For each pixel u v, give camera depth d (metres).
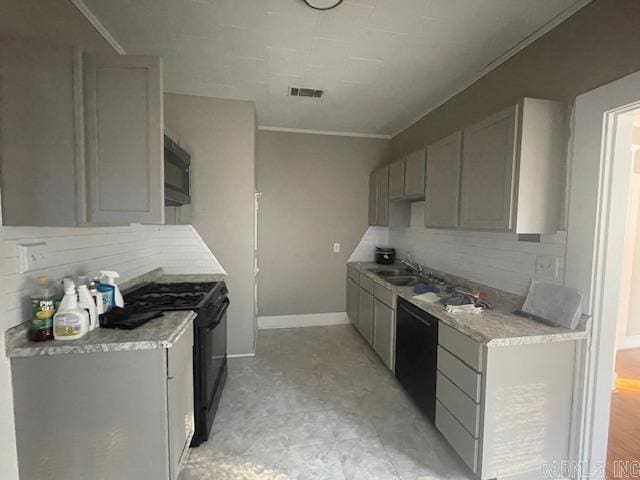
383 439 1.96
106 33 1.86
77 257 1.67
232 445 1.90
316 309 4.06
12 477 1.26
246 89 2.69
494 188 1.78
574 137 1.61
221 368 2.41
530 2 1.56
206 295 2.10
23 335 1.28
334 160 3.97
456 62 2.18
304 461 1.78
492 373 1.52
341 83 2.54
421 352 2.14
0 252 1.19
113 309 1.58
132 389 1.32
